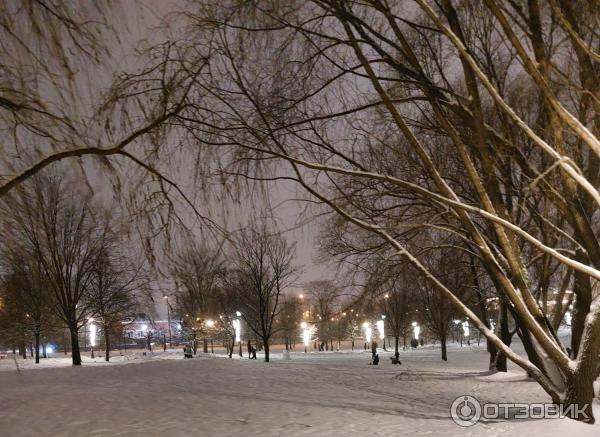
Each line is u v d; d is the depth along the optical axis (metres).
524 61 8.36
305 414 11.94
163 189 8.19
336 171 10.02
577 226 10.51
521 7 10.59
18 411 11.88
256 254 37.16
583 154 12.06
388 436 9.63
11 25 7.06
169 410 12.17
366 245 16.11
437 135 15.27
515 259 10.92
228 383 18.34
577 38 8.29
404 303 44.44
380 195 14.28
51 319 41.66
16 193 7.80
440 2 11.17
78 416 11.40
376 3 10.68
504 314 25.36
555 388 10.77
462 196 16.11
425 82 11.03
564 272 16.80
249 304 45.06
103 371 22.50
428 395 16.14
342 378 21.03
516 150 11.51
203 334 49.03
